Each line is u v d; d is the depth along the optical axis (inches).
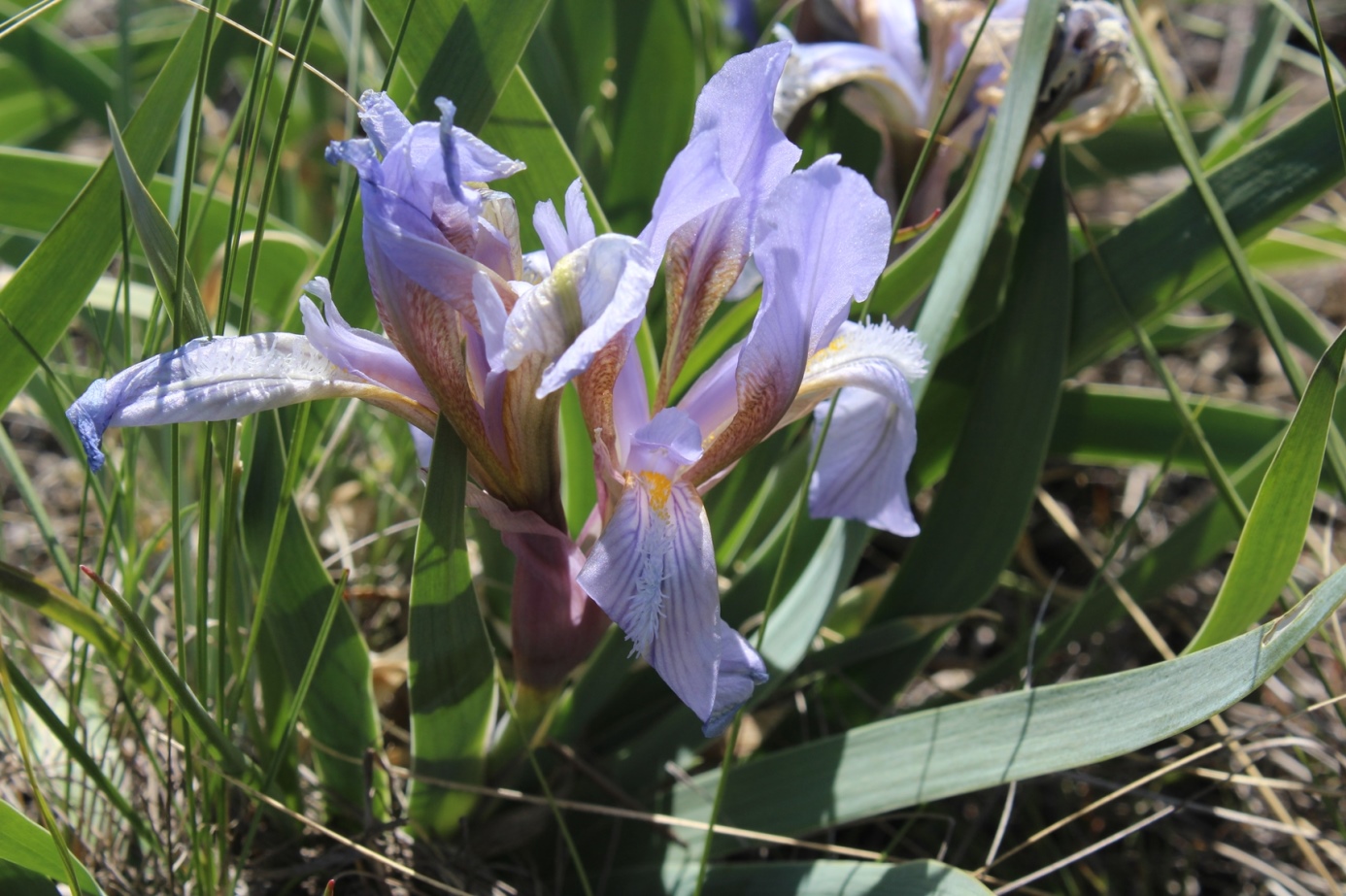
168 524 11.2
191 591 12.0
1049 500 14.0
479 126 10.4
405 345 8.8
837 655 11.9
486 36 10.2
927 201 13.1
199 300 9.4
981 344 12.4
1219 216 11.6
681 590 8.8
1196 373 17.9
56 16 17.5
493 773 10.9
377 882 10.9
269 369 8.8
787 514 11.8
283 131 9.4
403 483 13.8
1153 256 12.1
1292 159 11.7
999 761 9.7
